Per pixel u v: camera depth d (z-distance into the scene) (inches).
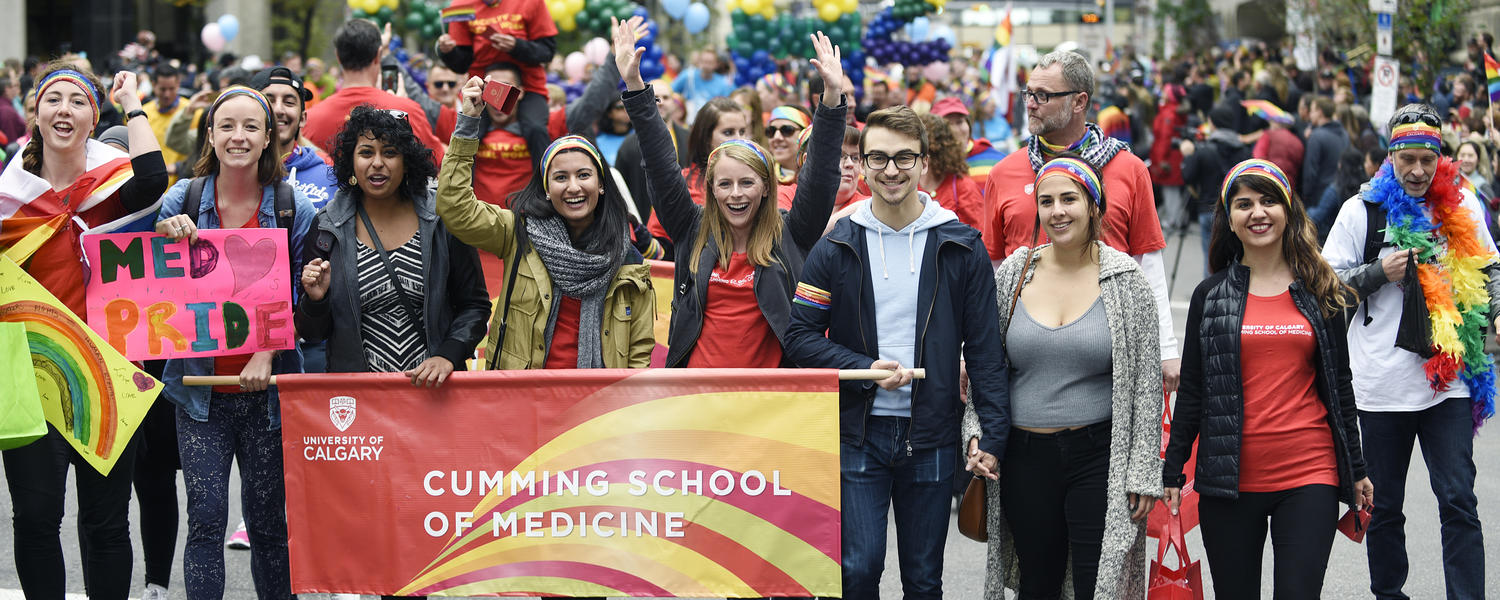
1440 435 199.3
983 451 169.9
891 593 225.3
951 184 274.1
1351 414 171.3
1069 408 173.2
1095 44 2089.1
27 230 176.9
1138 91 845.2
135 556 243.0
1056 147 214.1
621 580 175.0
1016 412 175.6
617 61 189.3
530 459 175.0
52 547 181.0
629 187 295.1
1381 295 201.6
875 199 176.9
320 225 177.2
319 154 241.6
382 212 180.4
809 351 174.6
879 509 175.0
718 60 638.5
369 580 177.3
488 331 185.8
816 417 171.6
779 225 183.9
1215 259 177.9
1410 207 199.3
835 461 171.5
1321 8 800.9
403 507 176.2
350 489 176.7
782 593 173.6
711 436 173.2
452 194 175.9
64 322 176.4
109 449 174.9
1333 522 167.3
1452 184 198.8
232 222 187.3
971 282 173.8
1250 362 171.2
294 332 181.2
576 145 178.7
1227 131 571.5
